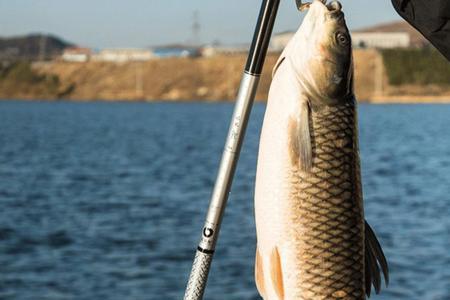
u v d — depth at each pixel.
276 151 3.20
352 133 3.23
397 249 21.81
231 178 3.48
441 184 39.09
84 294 17.61
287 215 3.17
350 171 3.21
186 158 56.91
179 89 188.25
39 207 31.84
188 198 34.56
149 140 75.94
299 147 3.16
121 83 195.25
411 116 119.50
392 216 28.48
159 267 20.17
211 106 177.75
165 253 21.91
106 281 18.77
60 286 18.36
